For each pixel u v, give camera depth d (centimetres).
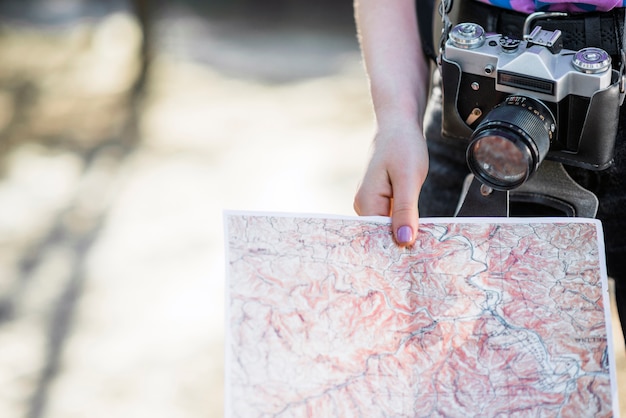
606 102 100
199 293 327
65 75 604
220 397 266
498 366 96
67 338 307
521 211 117
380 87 117
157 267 349
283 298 97
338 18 735
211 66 618
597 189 112
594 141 103
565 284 100
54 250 374
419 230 104
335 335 96
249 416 92
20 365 294
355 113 509
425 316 98
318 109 520
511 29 111
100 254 367
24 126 524
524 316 98
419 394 95
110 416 264
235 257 98
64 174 455
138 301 326
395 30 121
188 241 369
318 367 95
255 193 413
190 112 532
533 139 98
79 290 339
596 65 99
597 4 105
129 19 706
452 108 110
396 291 99
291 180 423
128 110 541
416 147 109
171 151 475
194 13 752
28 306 331
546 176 112
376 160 110
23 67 621
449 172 128
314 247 100
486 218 104
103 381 281
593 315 98
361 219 103
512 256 101
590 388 95
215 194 415
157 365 286
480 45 105
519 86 102
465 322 98
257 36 693
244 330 95
